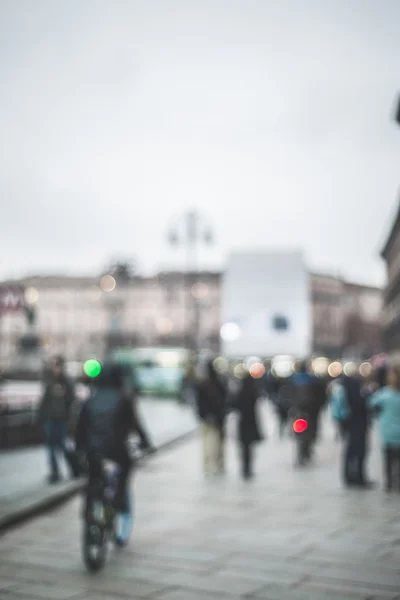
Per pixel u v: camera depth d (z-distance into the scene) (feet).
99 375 30.19
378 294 503.61
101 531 28.27
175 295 408.87
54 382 46.93
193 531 34.83
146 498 44.42
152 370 187.42
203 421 55.98
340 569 27.96
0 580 26.53
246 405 53.06
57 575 27.17
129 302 417.08
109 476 30.91
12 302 62.54
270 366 129.80
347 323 468.75
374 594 24.82
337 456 67.10
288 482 50.78
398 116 66.59
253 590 25.27
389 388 46.09
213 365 56.39
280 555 30.12
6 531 34.88
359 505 41.47
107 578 26.78
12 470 52.26
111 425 29.07
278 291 129.29
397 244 225.76
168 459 64.80
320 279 409.08
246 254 130.21
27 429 65.98
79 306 425.69
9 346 380.58
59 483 46.32
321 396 64.18
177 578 26.78
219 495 45.34
